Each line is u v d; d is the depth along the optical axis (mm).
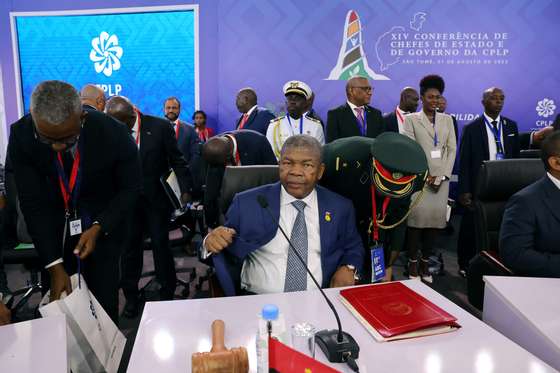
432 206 2852
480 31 4758
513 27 4734
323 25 4871
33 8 5133
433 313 1015
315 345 904
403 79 4906
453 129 2988
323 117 5035
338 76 4945
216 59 5094
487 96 3195
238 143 2234
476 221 2041
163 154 2348
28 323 1011
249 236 1406
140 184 1701
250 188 1645
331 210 1412
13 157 1471
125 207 1617
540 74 4812
